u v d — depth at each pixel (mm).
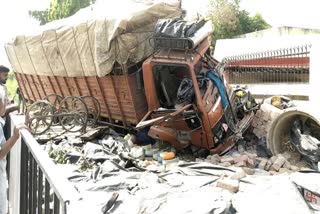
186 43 8539
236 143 9219
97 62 9688
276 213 4348
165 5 10031
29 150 3041
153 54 9008
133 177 6391
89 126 10672
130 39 9273
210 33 9812
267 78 14648
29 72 13703
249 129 9914
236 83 15992
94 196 5418
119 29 9133
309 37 14516
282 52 13992
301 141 8250
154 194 5316
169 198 5145
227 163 7602
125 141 9477
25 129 3475
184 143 8719
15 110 5125
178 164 7277
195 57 8703
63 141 9352
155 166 7402
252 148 9383
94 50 9828
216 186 5562
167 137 8516
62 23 11352
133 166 7383
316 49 10156
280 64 13984
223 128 8828
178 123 8609
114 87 9945
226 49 17672
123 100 9906
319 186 4688
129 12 9430
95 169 6906
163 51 9000
